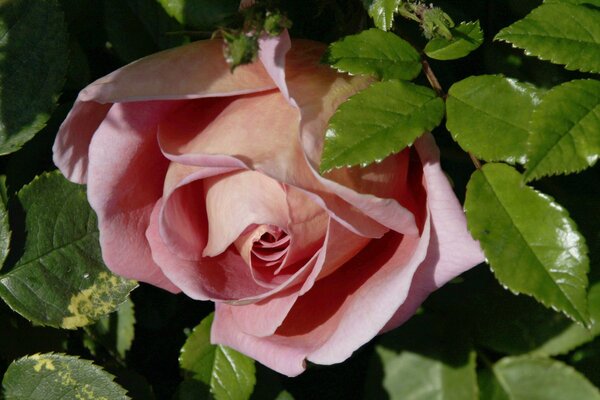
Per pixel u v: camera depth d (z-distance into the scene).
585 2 0.39
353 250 0.39
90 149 0.39
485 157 0.38
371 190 0.38
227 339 0.42
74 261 0.43
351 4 0.42
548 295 0.37
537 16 0.38
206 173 0.39
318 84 0.39
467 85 0.39
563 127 0.36
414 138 0.38
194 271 0.41
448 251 0.39
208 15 0.44
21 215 0.43
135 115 0.39
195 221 0.41
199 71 0.39
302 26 0.44
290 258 0.39
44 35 0.43
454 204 0.38
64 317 0.43
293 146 0.38
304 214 0.38
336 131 0.37
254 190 0.39
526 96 0.38
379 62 0.39
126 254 0.41
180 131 0.40
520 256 0.37
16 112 0.43
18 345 0.44
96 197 0.40
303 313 0.41
